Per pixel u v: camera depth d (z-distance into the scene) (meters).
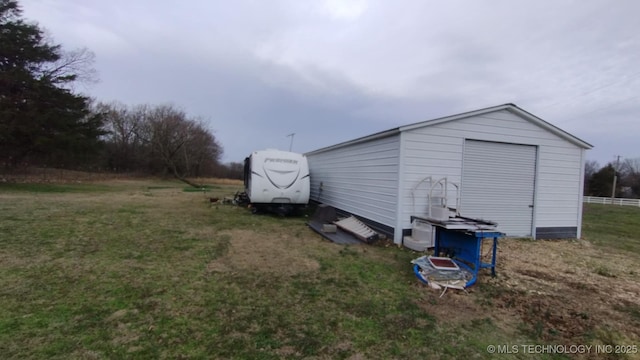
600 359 2.63
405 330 2.98
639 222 13.11
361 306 3.49
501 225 7.71
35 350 2.38
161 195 15.83
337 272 4.67
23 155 18.70
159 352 2.43
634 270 5.39
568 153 8.22
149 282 3.94
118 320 2.93
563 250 6.87
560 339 2.93
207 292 3.71
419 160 6.83
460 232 4.94
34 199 11.41
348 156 9.69
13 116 16.11
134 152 32.94
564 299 3.95
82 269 4.30
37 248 5.19
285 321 3.06
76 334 2.65
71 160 22.41
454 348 2.70
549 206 8.09
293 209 10.48
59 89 18.34
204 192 18.81
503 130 7.55
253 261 5.05
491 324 3.19
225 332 2.80
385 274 4.66
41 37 18.48
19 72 16.69
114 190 17.22
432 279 4.27
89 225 7.23
